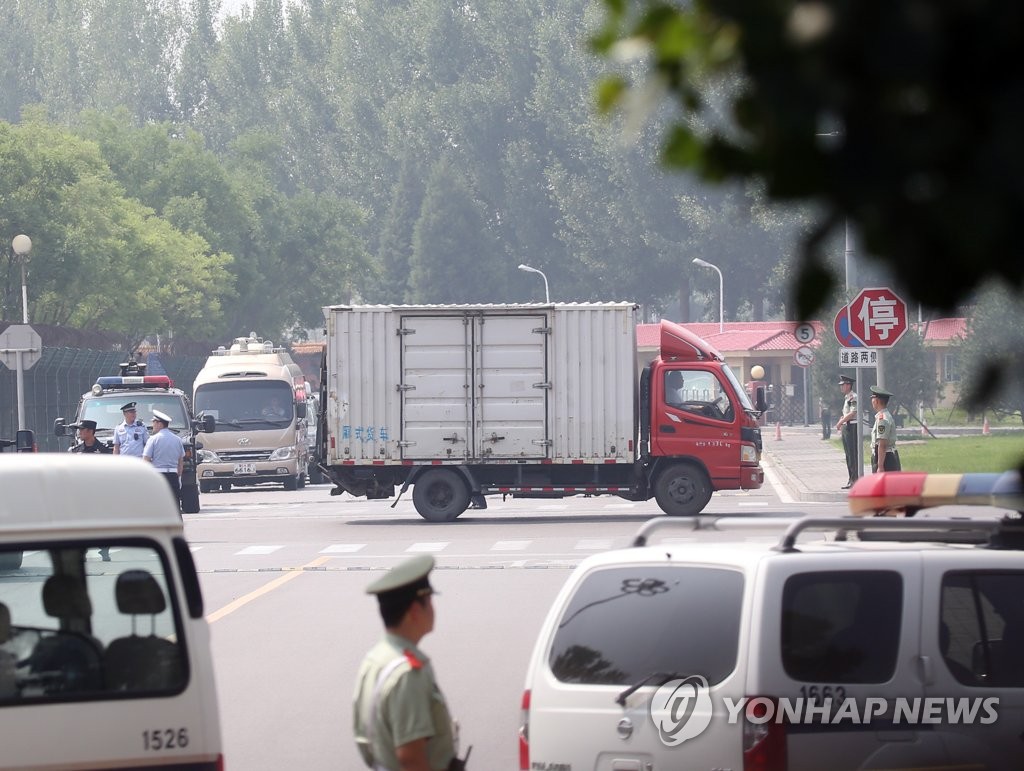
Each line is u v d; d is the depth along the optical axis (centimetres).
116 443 9688
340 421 10075
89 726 2375
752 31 670
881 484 2383
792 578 2233
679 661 2272
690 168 715
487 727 3872
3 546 2361
